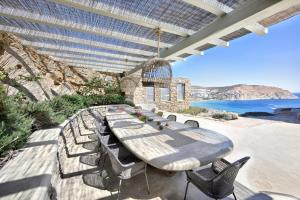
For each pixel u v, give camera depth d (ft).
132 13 9.46
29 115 9.61
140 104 36.04
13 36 14.67
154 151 6.46
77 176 8.67
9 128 6.59
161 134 8.80
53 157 5.68
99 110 23.32
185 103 43.11
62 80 24.61
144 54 17.56
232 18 8.58
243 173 9.21
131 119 13.30
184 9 9.22
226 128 21.31
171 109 41.22
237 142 15.26
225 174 5.38
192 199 7.11
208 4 8.13
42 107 10.76
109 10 8.91
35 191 3.79
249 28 9.49
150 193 7.51
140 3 8.77
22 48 15.89
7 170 4.75
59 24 10.71
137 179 8.52
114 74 34.37
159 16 9.93
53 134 8.30
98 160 10.38
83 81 29.37
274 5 6.70
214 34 9.96
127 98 33.50
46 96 17.35
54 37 13.74
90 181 8.26
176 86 41.65
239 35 11.91
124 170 6.67
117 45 15.85
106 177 8.60
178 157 5.88
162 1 8.57
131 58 19.93
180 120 27.61
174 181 8.39
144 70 11.61
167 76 11.83
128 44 15.72
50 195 5.06
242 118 31.19
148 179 8.54
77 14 10.39
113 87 32.89
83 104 22.30
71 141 12.34
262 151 12.87
